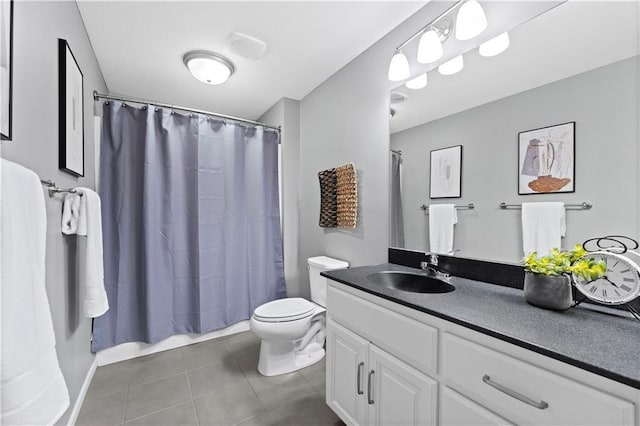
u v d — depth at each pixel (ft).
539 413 2.19
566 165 3.45
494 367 2.48
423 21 5.16
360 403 4.05
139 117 7.07
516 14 3.96
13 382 2.06
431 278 4.63
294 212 9.36
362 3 5.06
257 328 5.99
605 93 3.15
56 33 4.00
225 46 6.30
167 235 7.30
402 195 5.66
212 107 9.99
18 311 2.15
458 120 4.68
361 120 6.65
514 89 3.97
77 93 4.82
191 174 7.62
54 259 3.84
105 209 6.69
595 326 2.61
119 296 6.78
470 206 4.52
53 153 3.87
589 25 3.30
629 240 2.97
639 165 2.92
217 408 5.12
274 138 9.14
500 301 3.35
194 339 7.75
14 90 2.88
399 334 3.43
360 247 6.72
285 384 5.86
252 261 8.68
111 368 6.44
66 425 4.39
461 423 2.73
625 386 1.84
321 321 7.06
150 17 5.34
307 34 5.93
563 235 3.48
